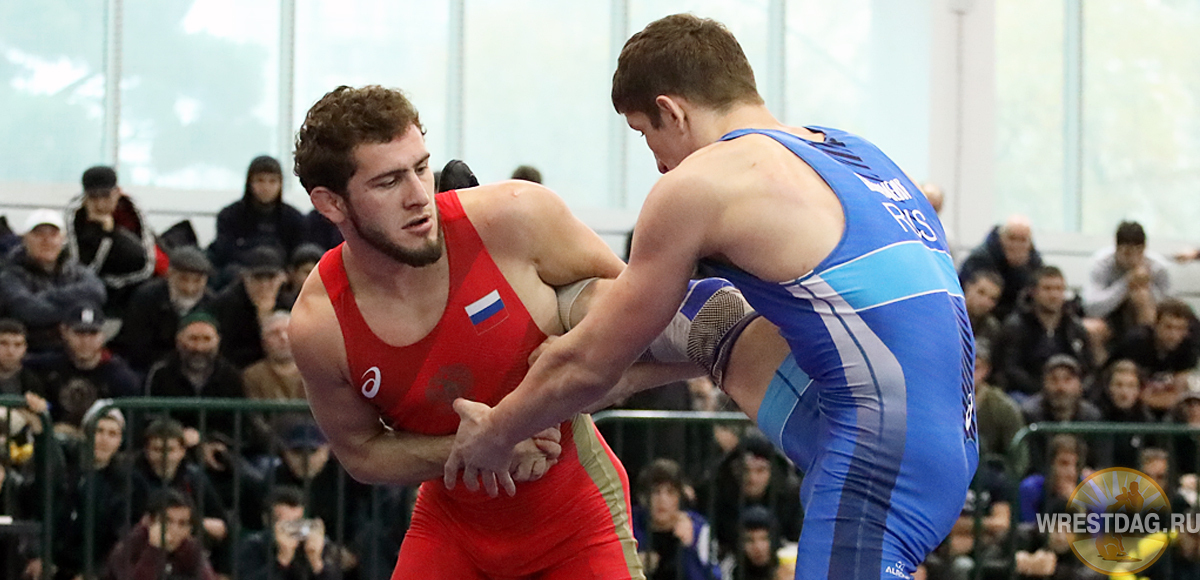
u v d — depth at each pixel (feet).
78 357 37.17
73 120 54.34
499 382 17.43
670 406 38.52
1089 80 70.44
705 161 15.55
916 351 15.15
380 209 15.87
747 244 15.24
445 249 16.93
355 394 17.78
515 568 18.79
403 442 18.15
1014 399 43.83
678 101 16.52
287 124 57.36
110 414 33.91
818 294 15.12
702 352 17.53
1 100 53.47
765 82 65.72
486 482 17.15
